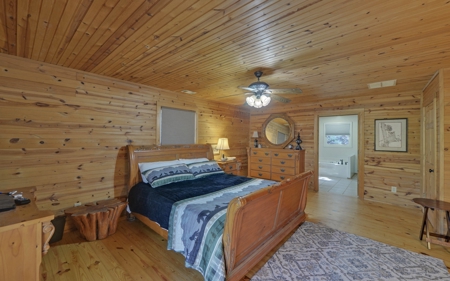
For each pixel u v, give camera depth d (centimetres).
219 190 277
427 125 335
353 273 199
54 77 269
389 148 413
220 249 165
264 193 192
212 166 392
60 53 231
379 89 380
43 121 262
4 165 237
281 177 507
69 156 284
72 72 285
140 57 241
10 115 240
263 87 285
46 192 266
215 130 518
